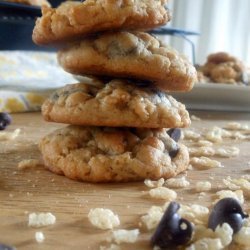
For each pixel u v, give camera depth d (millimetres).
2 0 255
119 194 102
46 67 272
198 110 239
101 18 107
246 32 469
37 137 159
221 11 474
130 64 111
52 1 355
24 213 88
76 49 114
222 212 79
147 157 111
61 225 83
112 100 110
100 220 83
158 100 116
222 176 120
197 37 483
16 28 335
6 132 165
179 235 74
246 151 150
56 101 118
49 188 104
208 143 157
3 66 251
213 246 73
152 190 102
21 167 118
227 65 270
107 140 114
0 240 75
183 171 122
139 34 118
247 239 76
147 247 75
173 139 130
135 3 109
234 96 230
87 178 109
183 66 117
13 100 208
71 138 117
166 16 117
